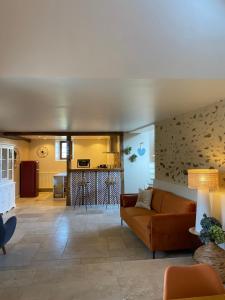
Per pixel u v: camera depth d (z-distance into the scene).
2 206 6.92
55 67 2.39
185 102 3.74
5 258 3.96
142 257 3.96
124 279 2.87
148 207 5.52
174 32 2.51
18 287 2.71
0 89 2.88
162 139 6.07
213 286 1.50
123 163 8.47
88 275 2.98
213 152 3.85
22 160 10.12
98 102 3.68
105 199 8.25
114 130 7.88
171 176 5.51
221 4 2.55
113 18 2.45
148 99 3.51
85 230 5.43
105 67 2.44
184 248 3.86
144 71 2.48
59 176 9.38
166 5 2.51
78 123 6.09
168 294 1.45
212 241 2.86
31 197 9.67
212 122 3.88
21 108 4.12
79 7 2.42
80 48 2.42
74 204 8.10
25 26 2.38
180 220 3.83
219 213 3.42
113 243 4.62
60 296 2.52
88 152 11.10
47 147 10.98
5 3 2.37
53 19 2.40
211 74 2.54
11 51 2.37
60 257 4.00
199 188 3.35
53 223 5.99
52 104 3.80
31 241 4.75
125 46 2.46
